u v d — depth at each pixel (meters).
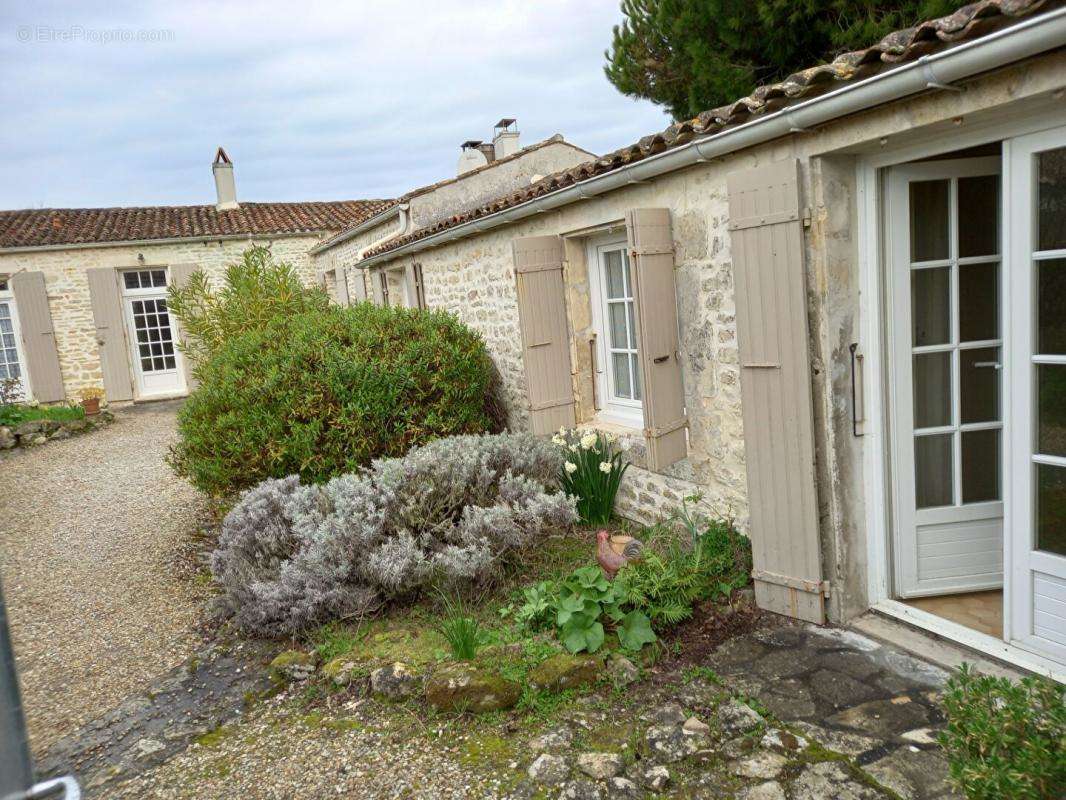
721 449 4.07
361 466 5.18
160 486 8.02
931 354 3.27
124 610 4.67
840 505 3.29
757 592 3.60
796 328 3.20
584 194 4.56
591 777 2.48
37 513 7.27
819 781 2.34
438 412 6.05
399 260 8.82
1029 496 2.72
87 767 2.93
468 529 4.09
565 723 2.82
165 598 4.81
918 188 3.15
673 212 4.12
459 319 7.05
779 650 3.18
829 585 3.35
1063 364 2.56
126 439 10.92
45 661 4.01
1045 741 1.80
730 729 2.66
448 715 2.97
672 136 3.63
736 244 3.42
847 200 3.18
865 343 3.27
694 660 3.18
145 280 14.41
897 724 2.59
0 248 12.98
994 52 2.17
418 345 6.03
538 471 4.87
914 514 3.35
